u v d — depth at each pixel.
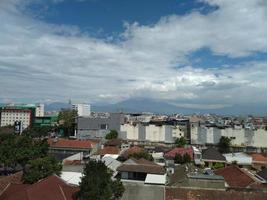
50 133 143.62
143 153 74.00
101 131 135.62
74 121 148.62
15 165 62.50
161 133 137.12
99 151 86.75
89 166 36.00
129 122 150.88
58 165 47.78
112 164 57.19
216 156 83.38
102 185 34.59
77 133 138.25
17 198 34.06
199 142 129.62
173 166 60.25
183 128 138.25
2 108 184.75
